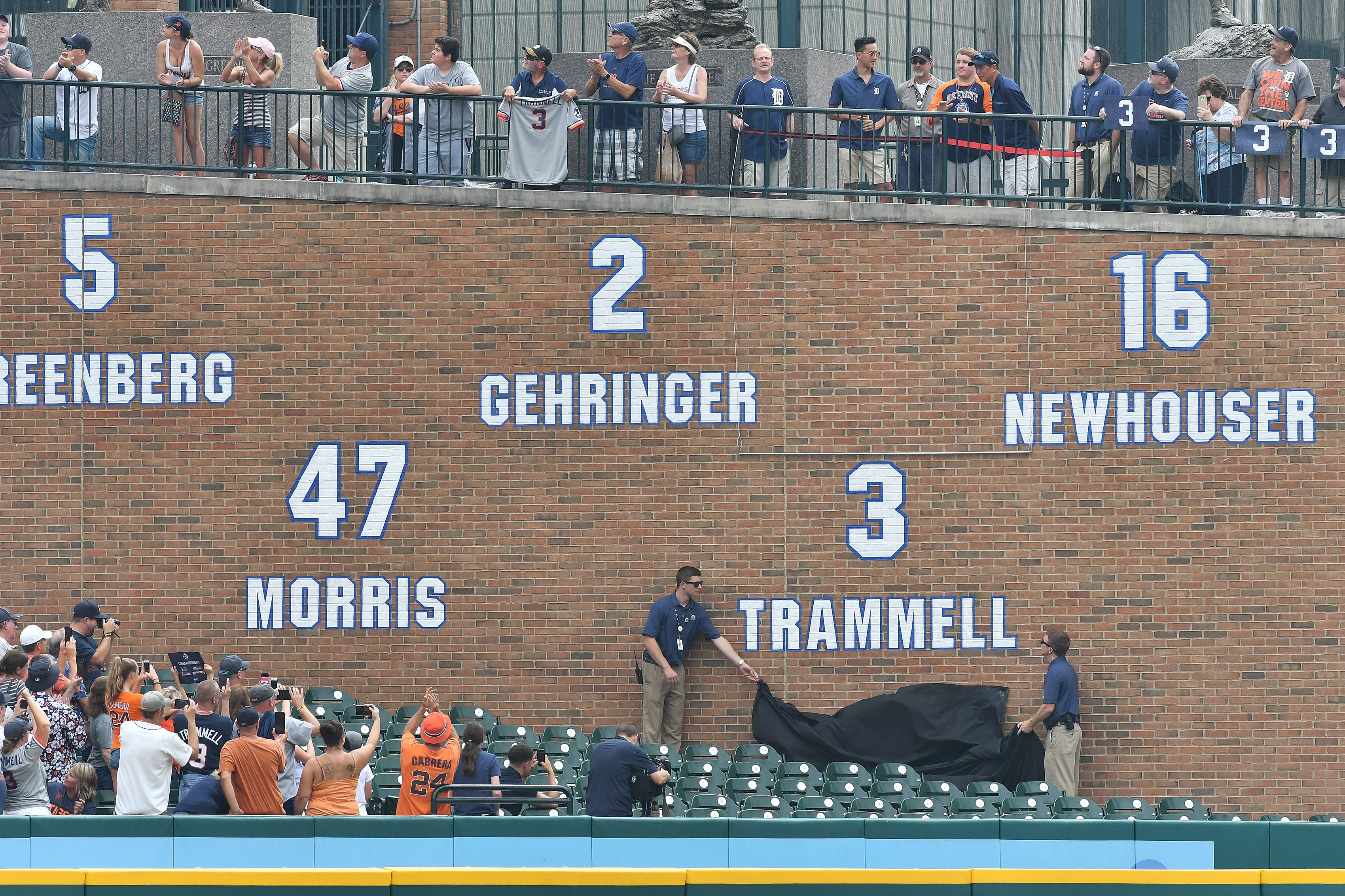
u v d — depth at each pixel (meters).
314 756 57.00
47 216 71.81
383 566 71.62
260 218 71.94
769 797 62.00
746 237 72.06
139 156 79.69
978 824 51.75
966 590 71.31
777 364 71.88
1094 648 71.06
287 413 71.81
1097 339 71.75
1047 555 71.38
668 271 72.12
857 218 72.00
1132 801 67.31
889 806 63.72
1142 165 74.69
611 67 76.88
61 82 72.94
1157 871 48.72
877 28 95.12
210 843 50.19
